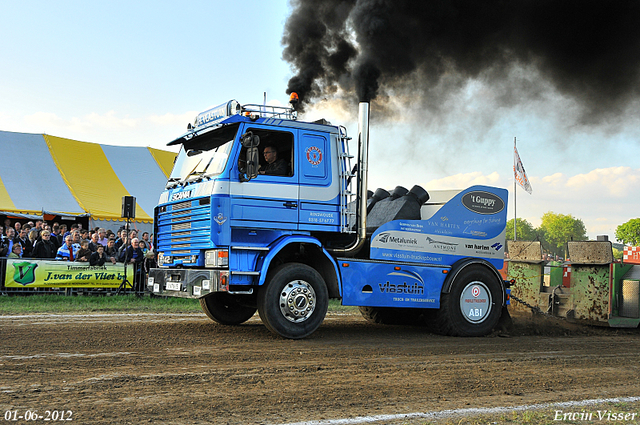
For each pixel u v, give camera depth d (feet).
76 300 41.01
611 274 31.89
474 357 21.75
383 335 27.94
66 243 46.93
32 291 43.11
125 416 12.59
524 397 15.53
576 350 24.47
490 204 30.73
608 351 24.45
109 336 24.18
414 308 30.35
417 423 12.73
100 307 37.63
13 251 45.29
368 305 26.43
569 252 33.65
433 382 16.99
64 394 14.29
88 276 44.80
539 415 13.57
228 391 15.12
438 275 28.55
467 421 12.93
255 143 23.32
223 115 24.81
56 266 43.88
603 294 32.04
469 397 15.33
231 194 23.63
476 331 28.96
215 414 12.96
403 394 15.42
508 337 28.81
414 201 29.43
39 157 72.59
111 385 15.35
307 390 15.48
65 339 22.99
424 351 22.86
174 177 27.09
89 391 14.66
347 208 26.20
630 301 31.94
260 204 24.14
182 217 25.45
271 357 20.29
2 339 22.71
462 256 29.63
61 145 77.10
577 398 15.57
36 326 27.20
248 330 27.50
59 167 72.28
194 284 24.25
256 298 26.81
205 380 16.29
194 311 37.22
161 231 27.43
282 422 12.46
